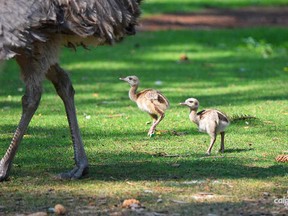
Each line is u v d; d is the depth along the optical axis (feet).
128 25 63.82
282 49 168.04
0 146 79.15
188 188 62.44
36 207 57.36
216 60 151.53
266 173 67.46
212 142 74.59
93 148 77.97
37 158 73.36
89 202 58.49
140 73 134.92
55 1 60.49
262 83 125.18
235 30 189.98
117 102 107.45
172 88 119.85
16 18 59.72
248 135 84.58
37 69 62.13
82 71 136.87
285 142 81.05
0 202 58.54
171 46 166.91
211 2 241.96
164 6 228.02
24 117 63.26
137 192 61.16
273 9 234.38
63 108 102.83
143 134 85.46
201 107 102.32
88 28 60.95
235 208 57.36
